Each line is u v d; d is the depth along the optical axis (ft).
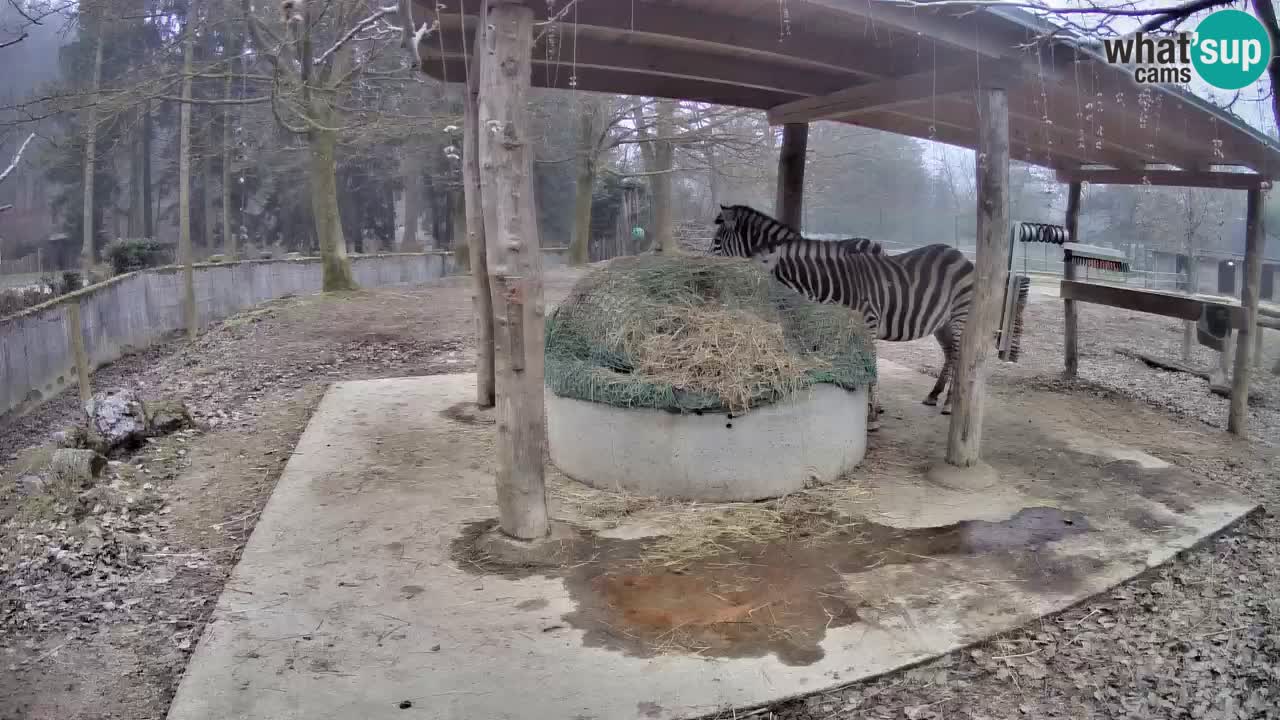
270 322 44.68
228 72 47.88
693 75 21.29
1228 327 26.50
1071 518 17.35
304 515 17.21
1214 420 28.40
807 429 18.51
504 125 13.75
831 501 18.03
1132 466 21.02
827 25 17.30
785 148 27.73
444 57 20.80
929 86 19.40
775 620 12.95
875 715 10.89
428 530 16.44
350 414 25.41
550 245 121.70
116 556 16.03
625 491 18.31
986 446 22.58
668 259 20.54
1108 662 12.17
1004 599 13.73
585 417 18.69
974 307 19.17
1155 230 59.88
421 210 139.44
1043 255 81.51
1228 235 69.15
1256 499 19.58
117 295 44.21
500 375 14.90
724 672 11.53
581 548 15.53
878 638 12.46
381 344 39.60
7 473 22.44
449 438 22.80
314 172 57.16
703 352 17.87
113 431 22.47
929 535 16.35
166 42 58.34
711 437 17.75
